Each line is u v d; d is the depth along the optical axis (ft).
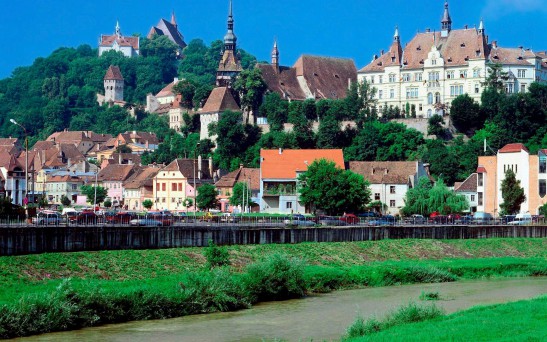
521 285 449.48
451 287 440.45
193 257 448.24
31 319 311.47
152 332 316.60
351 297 403.34
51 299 320.70
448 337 261.65
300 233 514.68
